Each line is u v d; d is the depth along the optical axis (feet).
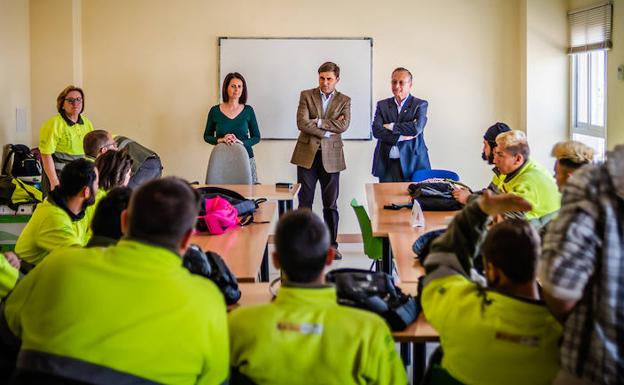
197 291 6.53
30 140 23.43
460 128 24.17
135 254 6.46
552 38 22.93
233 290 9.24
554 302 6.59
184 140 24.30
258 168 24.38
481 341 7.13
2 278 9.16
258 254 12.09
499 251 7.17
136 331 6.30
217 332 6.53
